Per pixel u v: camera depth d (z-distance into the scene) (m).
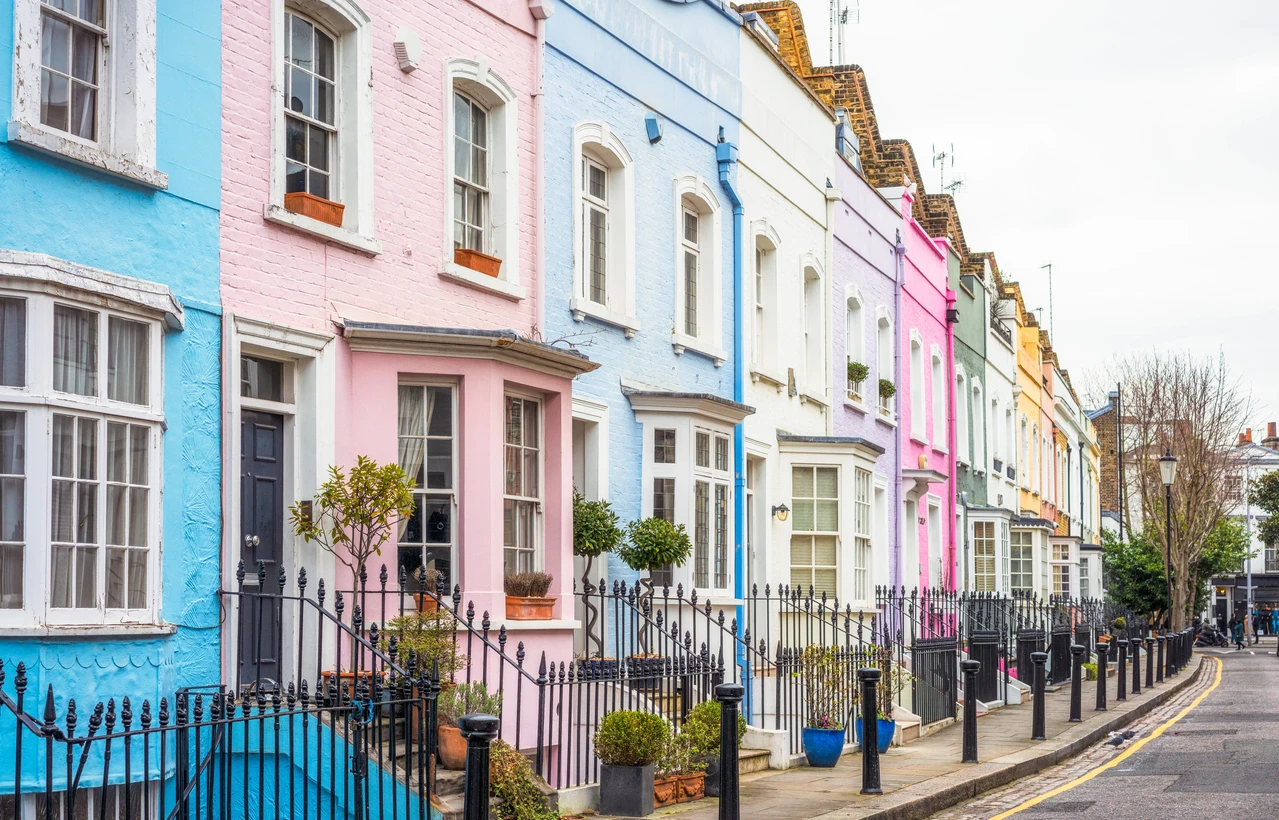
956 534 31.48
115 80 9.74
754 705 17.84
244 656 10.72
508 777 10.32
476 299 13.48
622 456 15.91
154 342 9.70
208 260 10.37
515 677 12.46
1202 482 56.31
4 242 8.70
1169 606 40.41
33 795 8.56
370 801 10.06
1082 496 58.91
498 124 14.13
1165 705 26.00
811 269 22.39
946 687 21.11
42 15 9.28
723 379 18.61
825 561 20.80
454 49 13.35
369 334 11.76
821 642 17.47
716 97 18.73
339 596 10.52
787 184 21.22
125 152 9.68
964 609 26.98
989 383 36.88
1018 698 24.97
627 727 11.71
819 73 26.05
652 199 16.97
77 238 9.23
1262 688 30.39
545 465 13.53
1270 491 90.12
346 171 12.04
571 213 15.19
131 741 9.14
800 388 21.47
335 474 11.13
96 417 9.16
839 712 16.16
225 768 9.69
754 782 13.96
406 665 9.90
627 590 15.38
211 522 10.20
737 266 19.03
